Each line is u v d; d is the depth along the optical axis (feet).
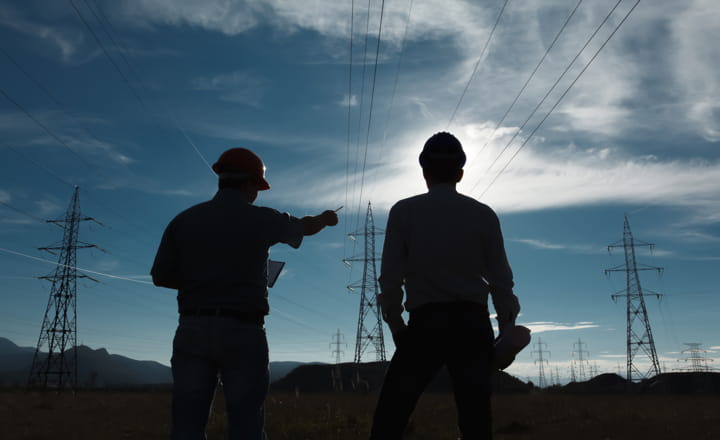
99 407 57.00
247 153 10.87
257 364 9.83
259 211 10.39
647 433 29.14
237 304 9.77
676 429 30.91
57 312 201.57
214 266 9.87
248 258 10.01
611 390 239.91
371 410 43.73
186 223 10.20
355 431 28.71
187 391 9.62
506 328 9.71
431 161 10.55
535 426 34.12
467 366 9.45
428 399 77.82
